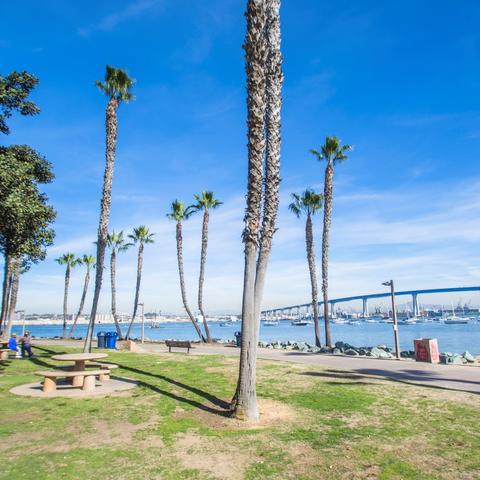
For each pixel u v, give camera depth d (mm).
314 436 7602
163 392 11648
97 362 18906
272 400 10430
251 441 7383
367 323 194625
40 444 7348
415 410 9273
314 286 33031
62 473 6020
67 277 60469
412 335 80500
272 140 10094
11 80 14664
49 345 31438
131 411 9602
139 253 46562
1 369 16766
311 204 34719
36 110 15031
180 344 24125
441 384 12484
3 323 38125
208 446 7160
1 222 13320
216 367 16375
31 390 12094
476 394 10883
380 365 17422
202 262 39125
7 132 15312
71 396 11203
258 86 9531
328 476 5832
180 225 40344
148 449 7043
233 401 9203
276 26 10250
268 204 9938
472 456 6496
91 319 21328
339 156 29719
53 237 16312
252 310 9281
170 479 5805
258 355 22750
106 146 23156
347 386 12102
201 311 38406
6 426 8445
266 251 9773
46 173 17578
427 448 6891
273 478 5805
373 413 9094
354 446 7035
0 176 12508
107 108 23359
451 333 87188
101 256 22125
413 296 170625
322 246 29078
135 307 45781
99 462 6457
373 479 5711
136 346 26188
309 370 15414
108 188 22797
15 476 5906
